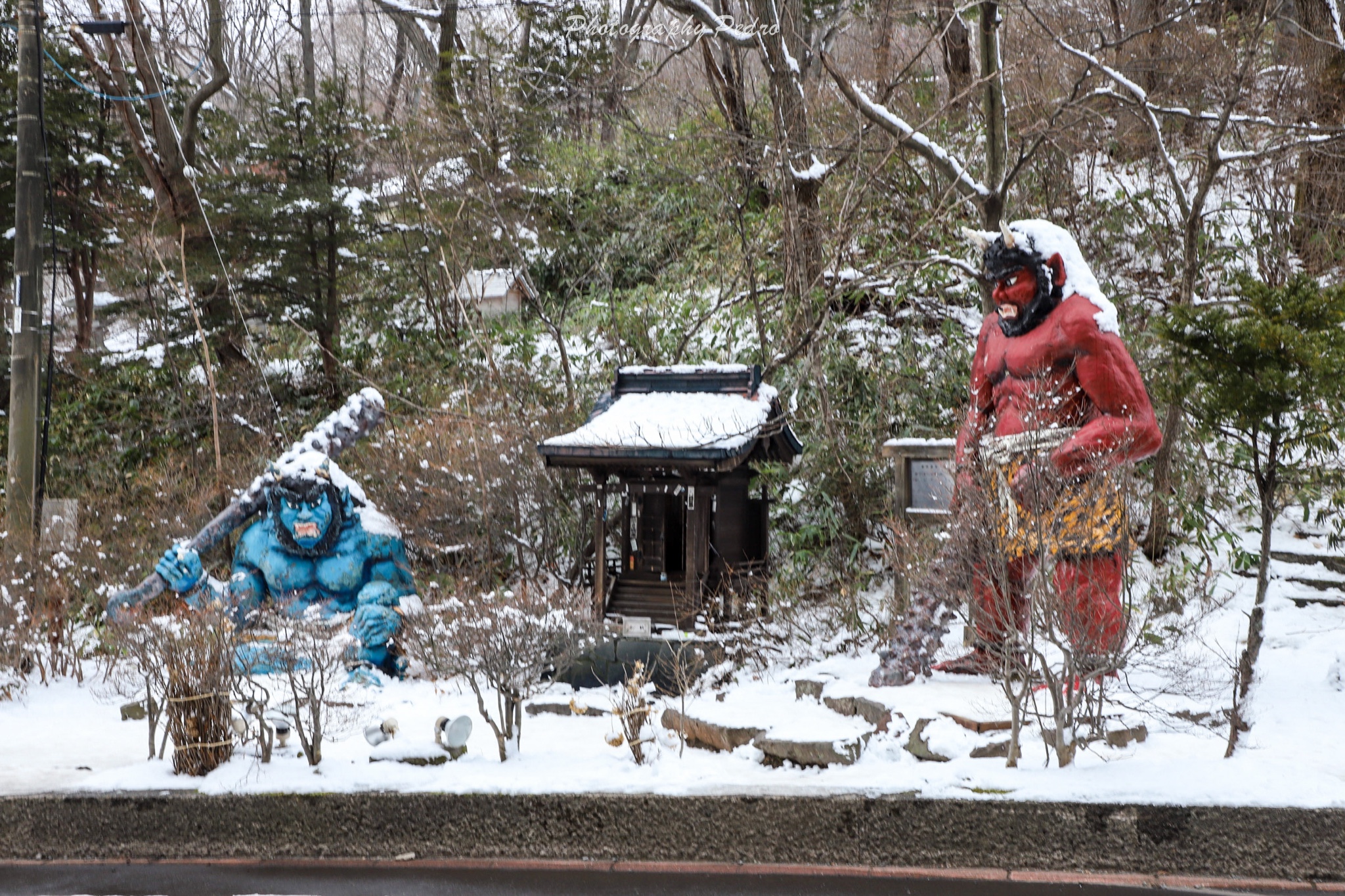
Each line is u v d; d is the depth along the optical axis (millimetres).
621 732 6133
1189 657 6766
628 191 14945
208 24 19406
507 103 15844
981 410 6574
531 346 13016
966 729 5340
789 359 10000
